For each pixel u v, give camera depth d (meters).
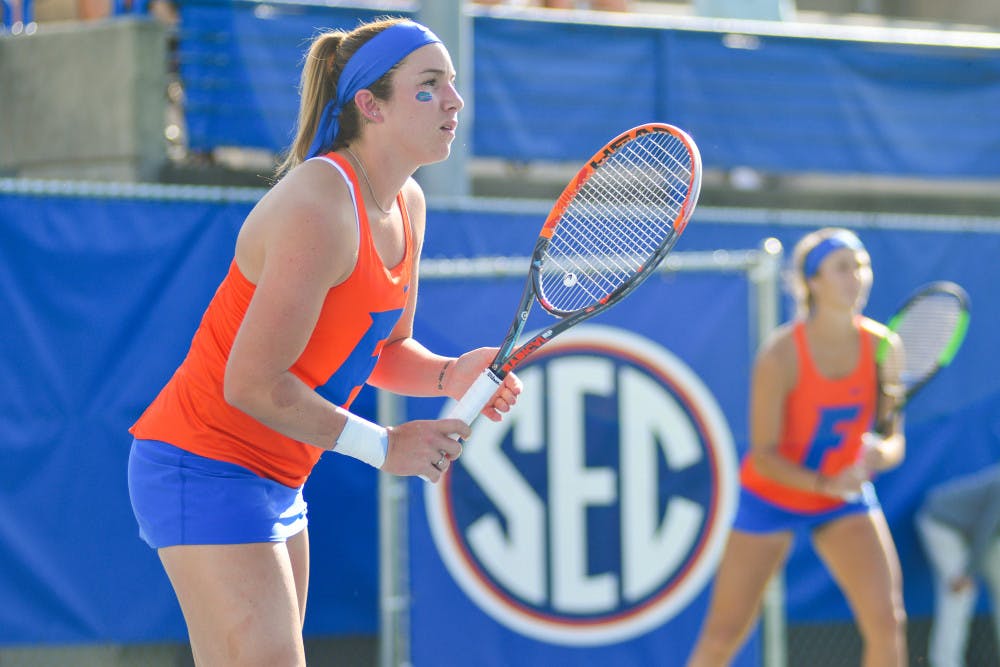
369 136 8.89
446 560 17.17
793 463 16.62
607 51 26.05
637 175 13.63
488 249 20.31
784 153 27.27
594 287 17.66
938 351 21.59
